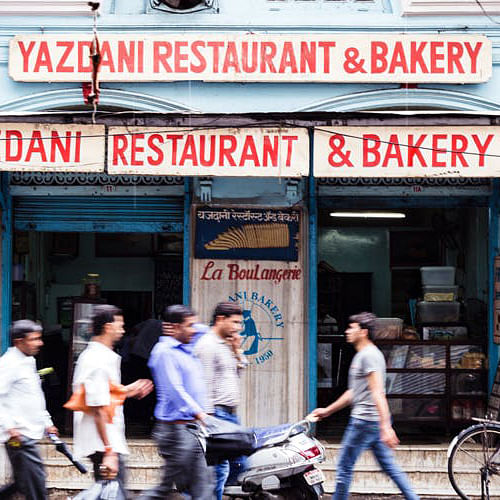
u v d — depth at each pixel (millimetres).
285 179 9570
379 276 12492
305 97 9469
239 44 9336
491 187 9789
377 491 8484
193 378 6258
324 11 9555
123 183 9820
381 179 9812
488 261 9875
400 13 9477
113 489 5867
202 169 8055
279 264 9602
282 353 9539
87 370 6195
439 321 10328
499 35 9453
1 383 6391
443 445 9273
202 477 6191
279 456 7199
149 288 12531
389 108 9562
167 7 9484
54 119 8047
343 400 7273
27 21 9469
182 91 9492
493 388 9555
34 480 6484
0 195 9633
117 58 9344
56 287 12367
